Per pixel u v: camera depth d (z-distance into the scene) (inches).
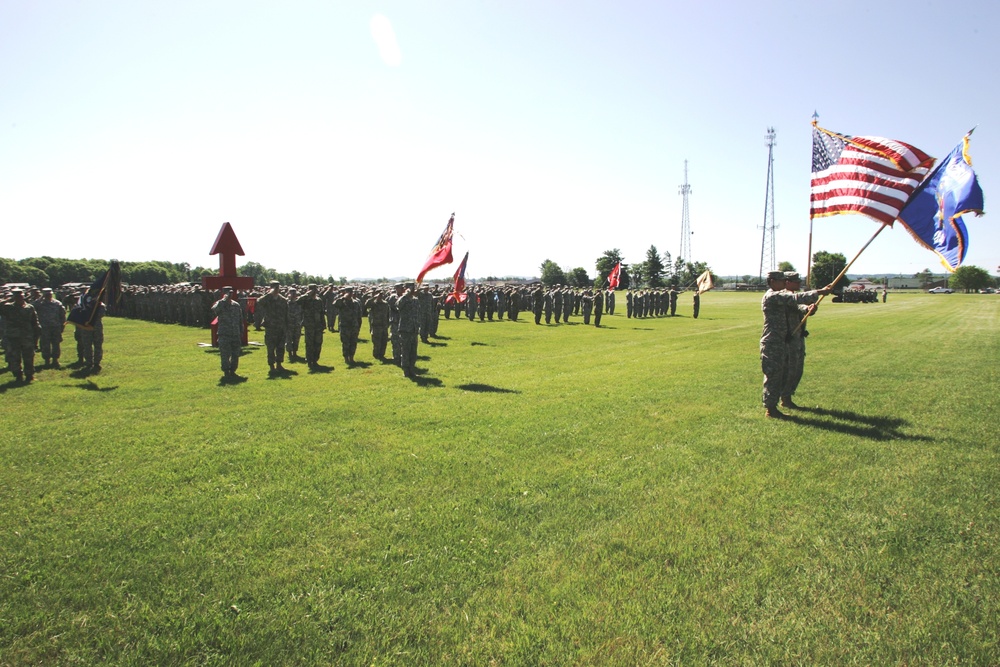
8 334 525.7
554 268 4530.0
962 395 450.9
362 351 775.7
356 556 191.5
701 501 235.5
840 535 204.7
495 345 839.7
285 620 156.7
